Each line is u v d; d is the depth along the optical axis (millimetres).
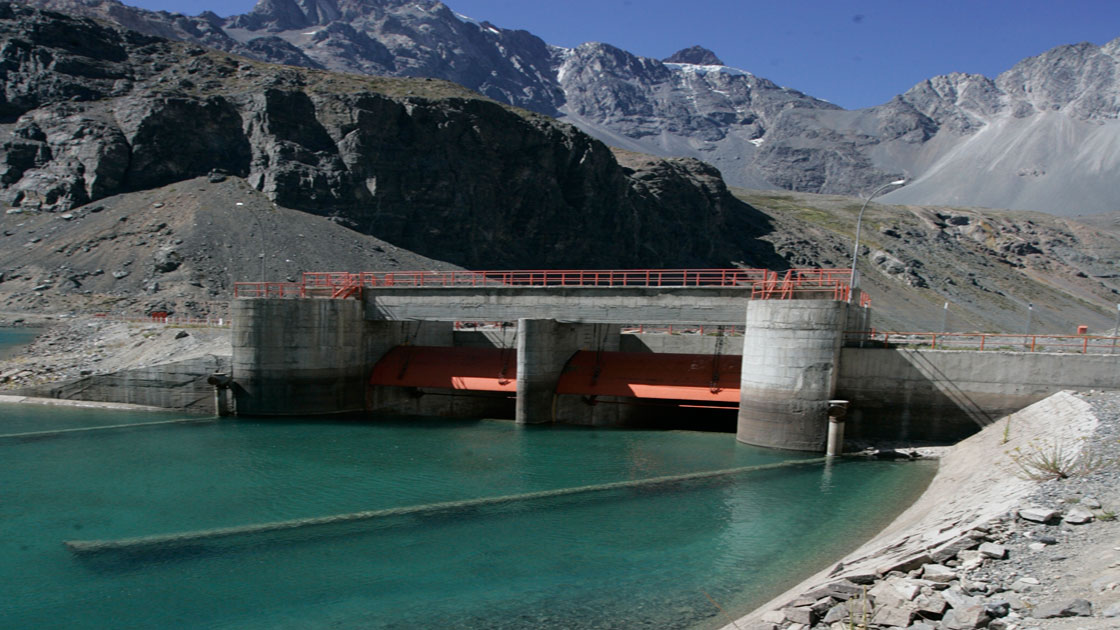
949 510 25625
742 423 43438
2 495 32344
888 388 42156
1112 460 24516
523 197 178500
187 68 177375
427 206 161000
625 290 47812
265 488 33531
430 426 49125
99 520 29016
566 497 32188
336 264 133875
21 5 176125
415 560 24641
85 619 20562
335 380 52594
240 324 50906
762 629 15828
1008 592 15633
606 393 49969
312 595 21891
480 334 66500
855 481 34781
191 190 146125
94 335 77750
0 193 148500
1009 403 39844
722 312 45500
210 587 22562
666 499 31859
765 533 27266
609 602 21078
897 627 14727
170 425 48000
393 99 165125
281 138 155125
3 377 59812
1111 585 14680
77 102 162875
